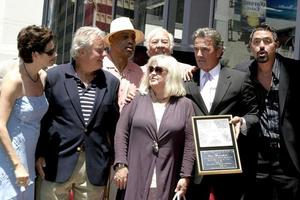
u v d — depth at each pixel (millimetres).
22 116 4109
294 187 4512
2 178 4051
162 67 4312
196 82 4637
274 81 4566
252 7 6738
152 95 4402
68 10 10359
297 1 6289
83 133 4270
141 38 5723
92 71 4387
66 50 10031
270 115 4555
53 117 4328
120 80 5043
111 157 4461
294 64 4617
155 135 4203
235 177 4512
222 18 6988
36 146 4320
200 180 4406
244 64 4871
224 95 4496
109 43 5340
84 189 4301
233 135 4293
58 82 4336
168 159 4188
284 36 6402
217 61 4629
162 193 4133
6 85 4066
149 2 8047
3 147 4023
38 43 4055
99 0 9312
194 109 4477
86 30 4355
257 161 4562
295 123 4516
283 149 4496
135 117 4281
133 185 4180
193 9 7090
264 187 4559
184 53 5457
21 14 9578
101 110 4336
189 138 4277
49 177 4281
